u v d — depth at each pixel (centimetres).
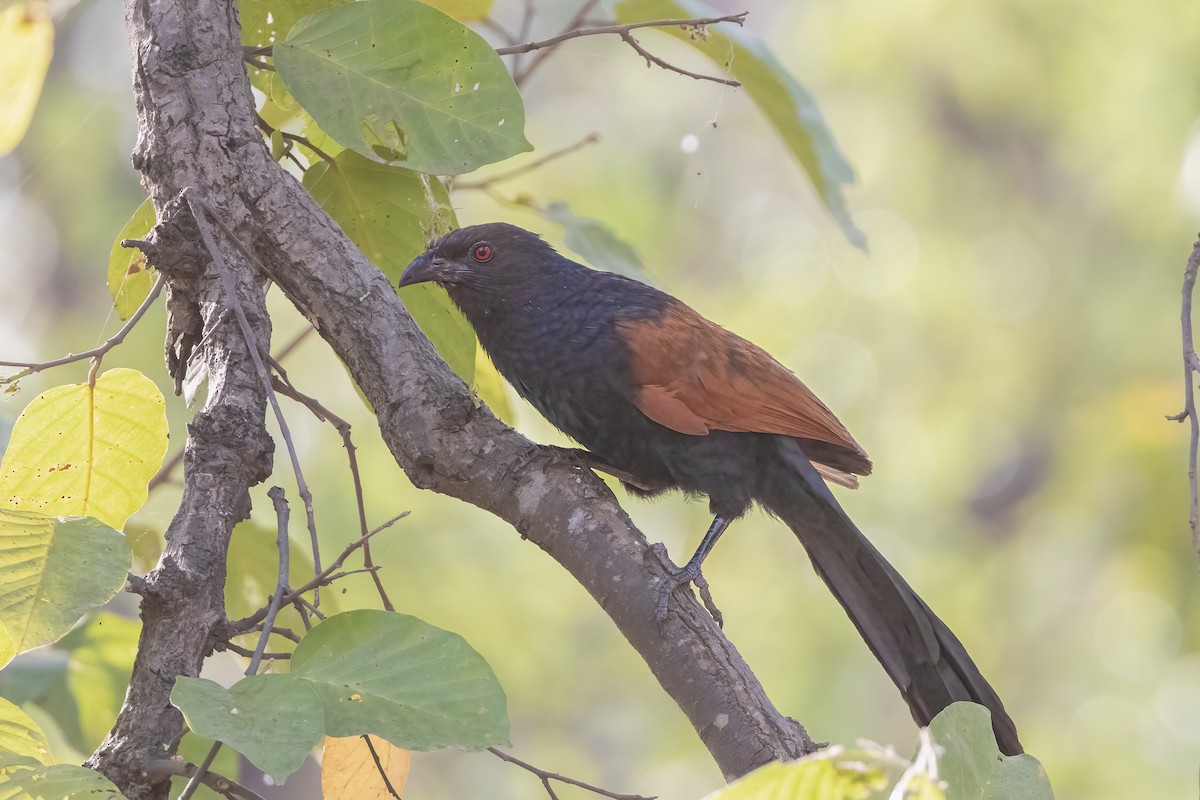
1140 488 1614
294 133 746
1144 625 1653
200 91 593
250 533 730
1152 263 1867
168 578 485
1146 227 1869
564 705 2012
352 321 584
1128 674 1692
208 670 1437
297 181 604
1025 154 2080
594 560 554
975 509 1966
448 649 454
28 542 432
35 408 567
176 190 583
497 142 592
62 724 682
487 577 1817
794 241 2270
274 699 413
